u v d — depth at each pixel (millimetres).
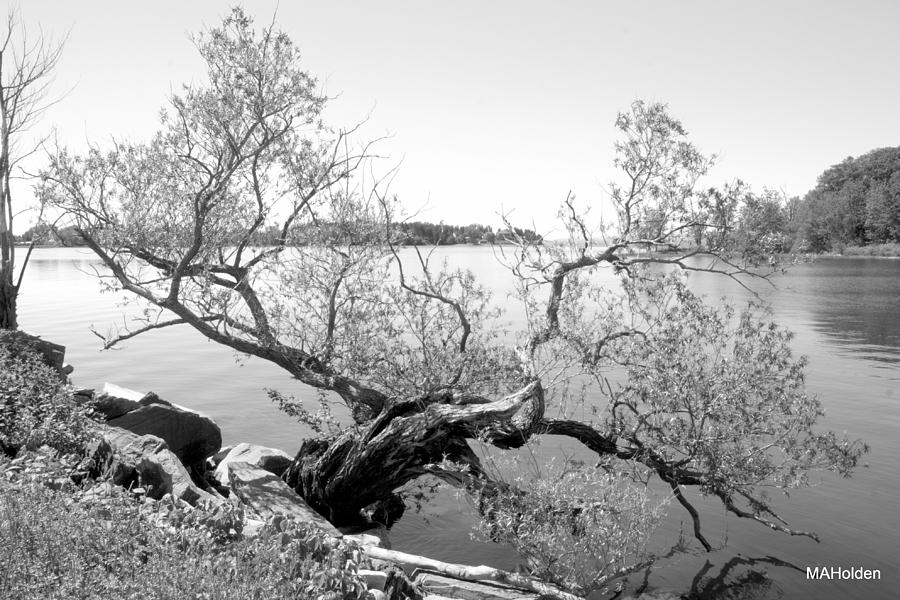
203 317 14969
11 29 19906
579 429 13766
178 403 25391
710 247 13875
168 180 15758
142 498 8664
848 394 26266
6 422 10984
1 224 19844
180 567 6648
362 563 8984
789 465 12906
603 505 10906
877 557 13125
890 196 147750
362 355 14633
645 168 14586
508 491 12031
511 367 14281
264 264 15250
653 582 12117
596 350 13789
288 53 14688
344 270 14711
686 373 12883
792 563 12867
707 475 12805
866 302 62219
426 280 15133
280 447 20047
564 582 10914
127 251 15375
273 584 6844
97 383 28938
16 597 5816
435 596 10117
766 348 13094
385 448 13297
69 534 6805
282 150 15195
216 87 14656
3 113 19828
